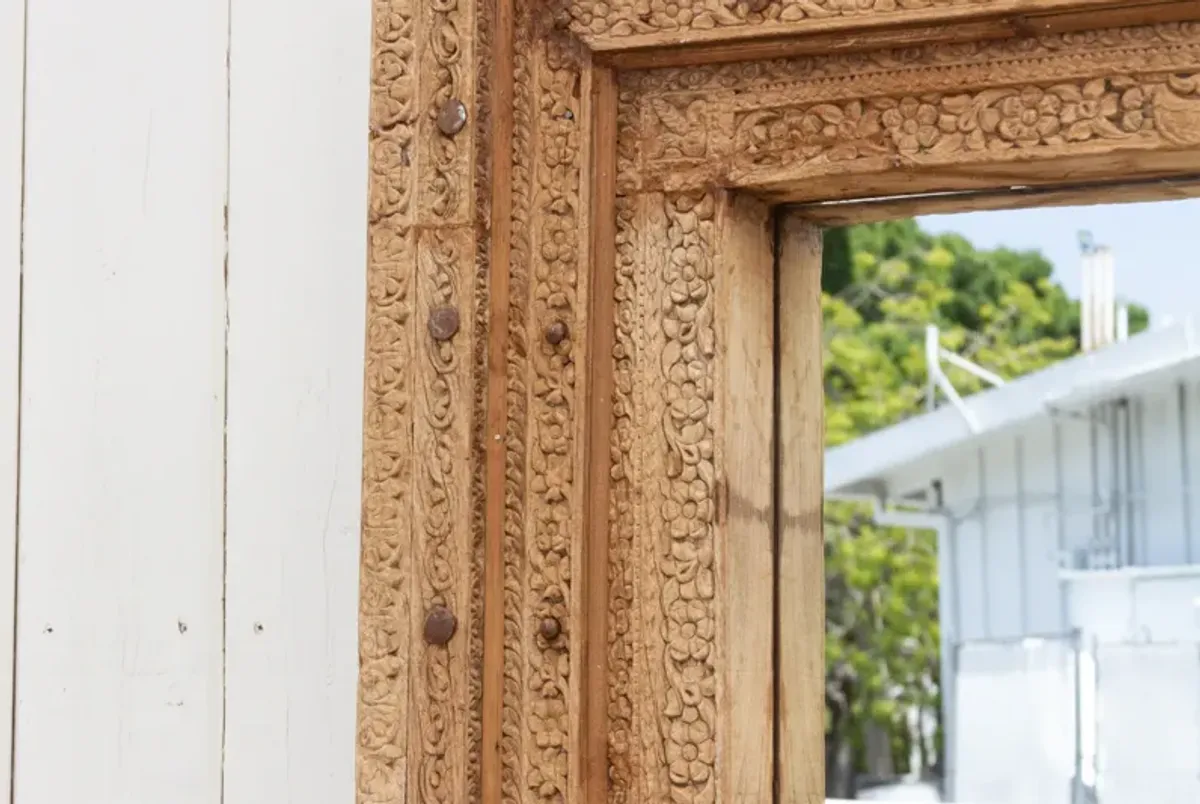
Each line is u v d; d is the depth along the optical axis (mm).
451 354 1353
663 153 1344
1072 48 1219
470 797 1324
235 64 1536
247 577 1498
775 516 1410
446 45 1373
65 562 1548
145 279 1549
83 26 1583
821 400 1526
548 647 1332
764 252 1396
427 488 1350
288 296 1506
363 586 1362
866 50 1272
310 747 1468
